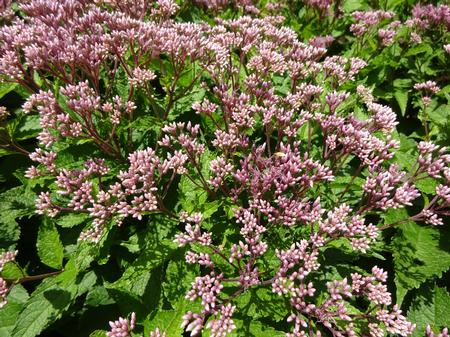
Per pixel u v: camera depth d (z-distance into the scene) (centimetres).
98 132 42
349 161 45
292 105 42
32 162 44
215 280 29
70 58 39
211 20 63
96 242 33
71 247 39
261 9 69
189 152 35
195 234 31
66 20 47
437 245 38
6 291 31
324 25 66
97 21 45
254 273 30
